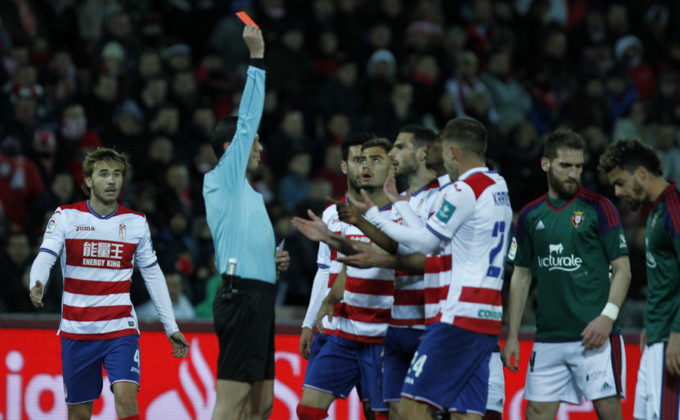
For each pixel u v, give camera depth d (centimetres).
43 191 3512
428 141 2009
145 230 2141
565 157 2014
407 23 4728
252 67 1797
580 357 2028
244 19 1805
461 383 1742
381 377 2039
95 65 4069
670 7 5362
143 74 4031
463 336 1731
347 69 4238
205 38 4719
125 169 2145
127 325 2098
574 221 2028
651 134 4556
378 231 1858
